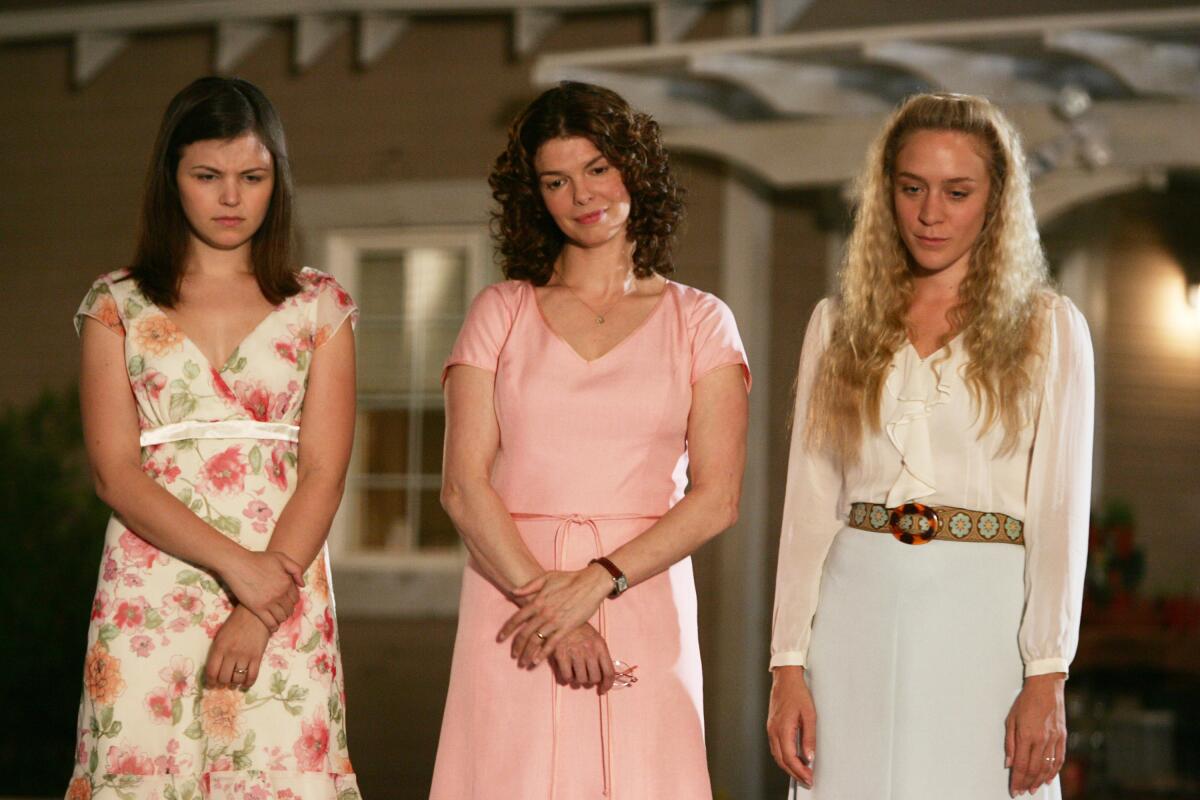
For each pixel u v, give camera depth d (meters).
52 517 15.73
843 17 16.44
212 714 6.62
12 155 18.83
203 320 6.90
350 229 17.61
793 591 6.70
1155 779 16.70
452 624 16.72
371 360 17.47
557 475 6.71
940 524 6.31
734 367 6.91
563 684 6.58
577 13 17.06
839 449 6.63
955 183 6.39
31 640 15.47
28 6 18.66
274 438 6.88
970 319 6.49
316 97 17.86
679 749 6.61
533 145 6.86
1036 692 6.13
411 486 17.17
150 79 18.47
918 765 6.18
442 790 6.70
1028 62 15.01
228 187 6.75
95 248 18.48
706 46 15.34
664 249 7.05
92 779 6.54
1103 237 18.69
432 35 17.52
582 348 6.84
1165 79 14.43
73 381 18.38
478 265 17.19
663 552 6.57
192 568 6.66
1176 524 18.80
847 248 6.80
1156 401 18.89
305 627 6.77
